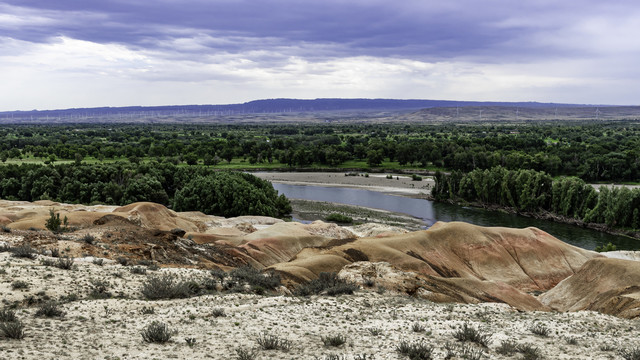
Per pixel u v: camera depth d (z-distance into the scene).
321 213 102.06
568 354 16.44
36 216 54.41
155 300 21.84
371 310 23.64
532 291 51.03
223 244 49.31
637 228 85.56
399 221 95.12
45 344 13.89
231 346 15.34
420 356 14.82
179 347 14.85
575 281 43.12
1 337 13.98
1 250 26.61
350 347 15.98
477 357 15.12
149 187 99.38
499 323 21.80
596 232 88.69
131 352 13.99
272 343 15.38
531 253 56.94
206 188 92.88
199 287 25.11
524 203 101.94
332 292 27.88
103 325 16.73
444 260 53.00
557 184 99.00
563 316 24.75
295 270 36.97
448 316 23.11
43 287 20.38
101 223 43.00
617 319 24.38
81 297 20.50
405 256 47.75
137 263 29.72
